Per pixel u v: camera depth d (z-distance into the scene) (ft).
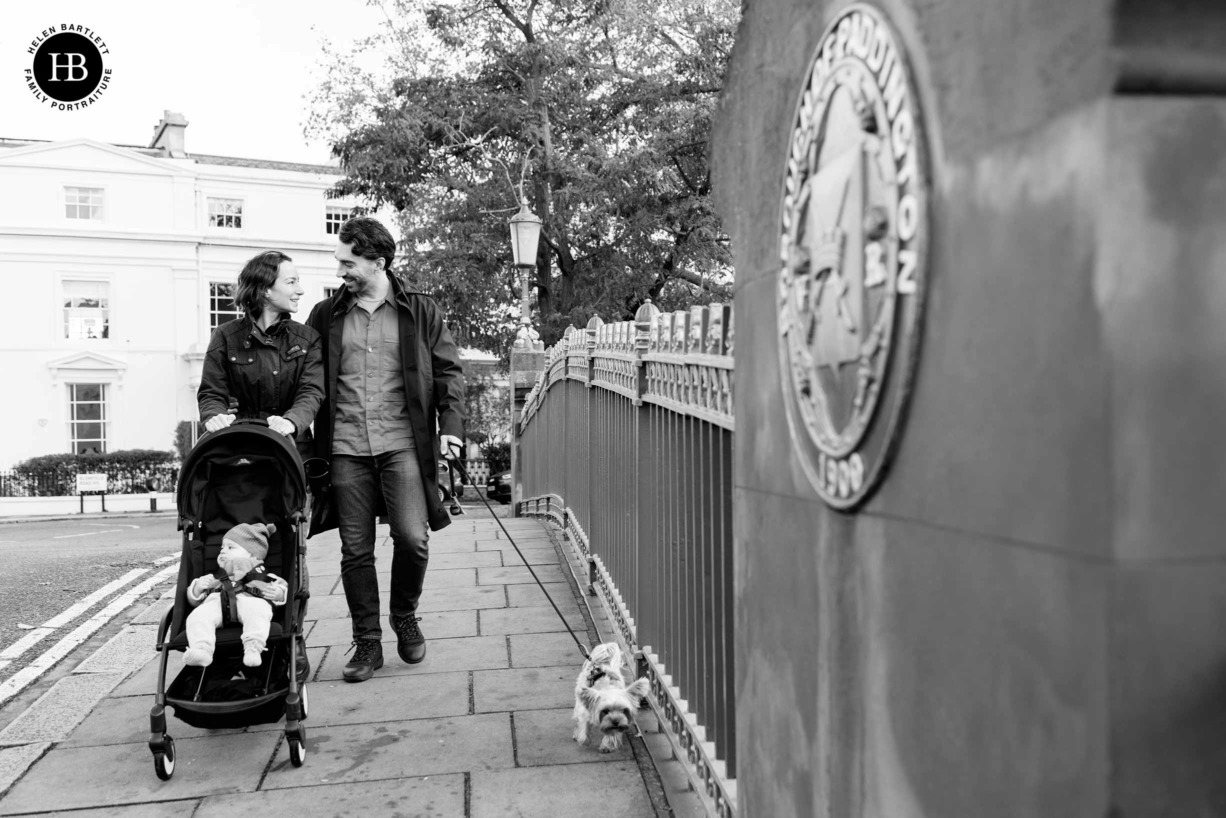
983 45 3.24
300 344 14.85
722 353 8.67
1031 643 3.01
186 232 120.98
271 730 13.01
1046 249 2.90
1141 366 2.64
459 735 12.52
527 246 45.44
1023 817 3.08
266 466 13.09
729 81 6.72
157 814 10.53
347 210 132.05
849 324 4.34
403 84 78.43
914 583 3.85
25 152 115.75
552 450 30.94
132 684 15.47
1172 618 2.64
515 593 20.40
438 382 15.93
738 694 6.67
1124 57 2.63
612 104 81.15
